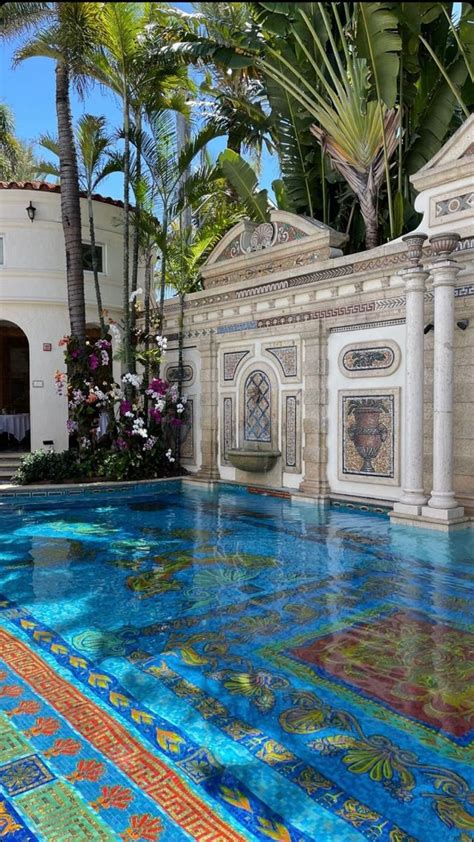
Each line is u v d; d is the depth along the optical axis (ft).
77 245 37.96
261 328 34.24
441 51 31.22
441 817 7.36
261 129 43.55
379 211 36.35
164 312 41.75
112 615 14.67
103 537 23.66
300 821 7.32
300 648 12.56
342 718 9.74
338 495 29.81
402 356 26.68
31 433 41.45
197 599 15.85
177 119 52.80
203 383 38.88
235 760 8.58
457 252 24.41
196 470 39.75
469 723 9.59
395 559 19.77
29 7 35.06
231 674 11.35
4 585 17.21
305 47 30.01
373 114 30.71
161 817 7.41
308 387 31.14
